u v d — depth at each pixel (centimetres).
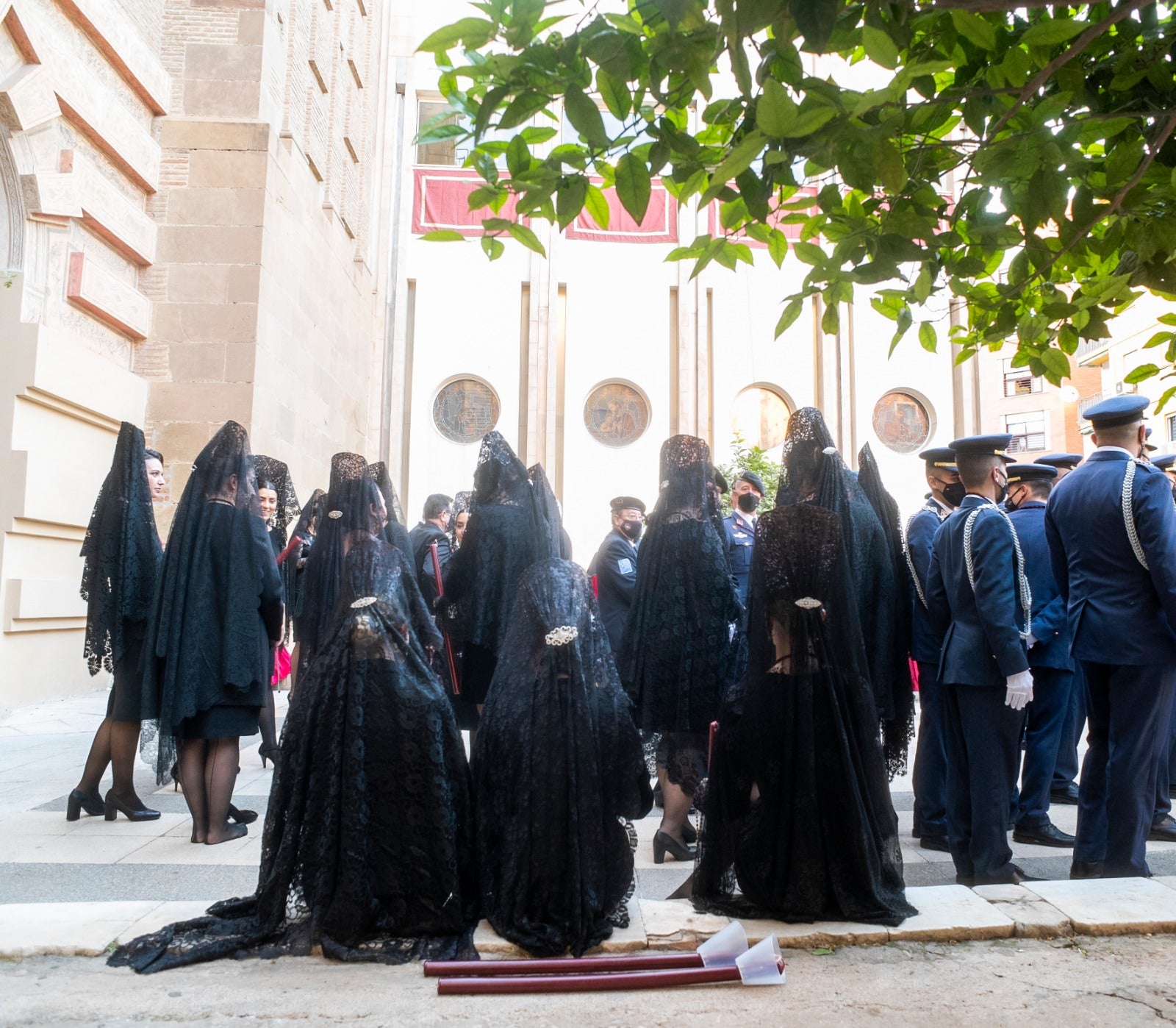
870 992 300
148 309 1239
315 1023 277
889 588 483
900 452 2214
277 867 342
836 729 360
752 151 220
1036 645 529
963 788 443
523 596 371
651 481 2141
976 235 301
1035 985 305
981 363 2206
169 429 1229
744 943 324
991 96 269
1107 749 434
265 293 1280
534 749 346
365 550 382
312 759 354
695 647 481
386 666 359
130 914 361
